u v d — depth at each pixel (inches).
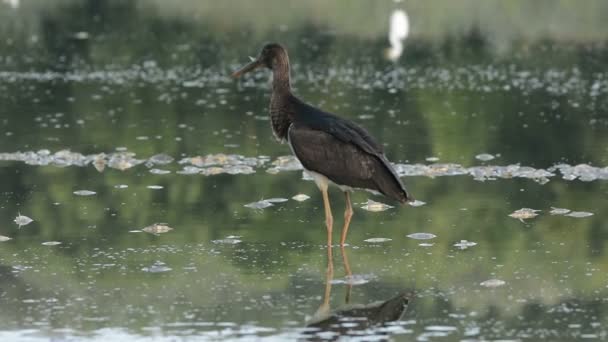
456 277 424.2
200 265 439.5
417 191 558.9
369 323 373.4
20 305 391.2
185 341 355.6
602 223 498.0
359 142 464.1
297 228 494.3
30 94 834.2
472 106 789.2
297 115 491.2
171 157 633.0
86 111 771.4
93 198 544.7
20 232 486.3
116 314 381.7
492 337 359.3
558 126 717.3
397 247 465.1
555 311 383.9
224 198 545.6
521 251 457.7
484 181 578.9
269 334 362.3
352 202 541.0
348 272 430.9
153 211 521.0
